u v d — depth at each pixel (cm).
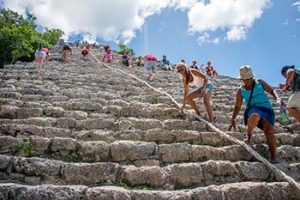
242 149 475
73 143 449
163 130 518
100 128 551
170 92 929
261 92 504
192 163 409
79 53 2259
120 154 443
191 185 391
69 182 375
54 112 593
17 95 697
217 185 383
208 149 463
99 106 655
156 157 447
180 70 657
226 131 595
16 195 316
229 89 1120
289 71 566
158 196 333
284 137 557
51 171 380
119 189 334
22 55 3322
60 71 1248
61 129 504
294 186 374
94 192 326
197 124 591
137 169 390
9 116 573
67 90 812
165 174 391
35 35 3553
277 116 713
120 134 515
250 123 486
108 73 1338
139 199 329
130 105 715
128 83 1059
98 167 387
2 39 3266
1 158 381
